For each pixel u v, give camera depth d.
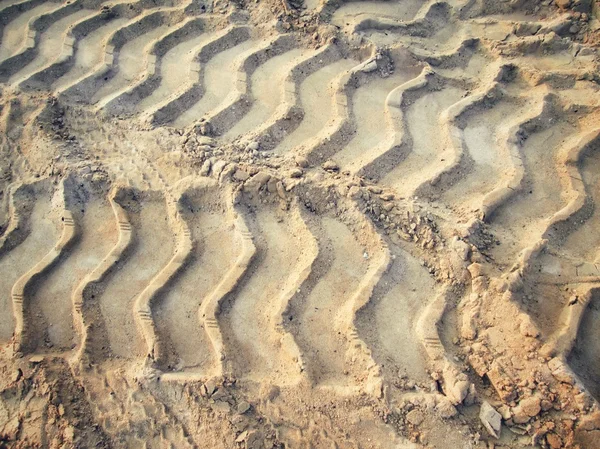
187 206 6.78
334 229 6.45
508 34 9.15
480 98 8.09
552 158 7.46
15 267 6.55
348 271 6.11
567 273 6.09
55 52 9.14
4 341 5.91
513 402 5.18
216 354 5.53
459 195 6.93
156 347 5.59
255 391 5.30
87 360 5.61
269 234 6.47
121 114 7.97
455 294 5.94
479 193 6.93
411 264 6.15
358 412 5.09
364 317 5.71
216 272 6.21
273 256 6.28
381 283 5.94
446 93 8.38
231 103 7.87
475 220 6.40
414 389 5.24
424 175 7.05
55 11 9.70
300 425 5.10
